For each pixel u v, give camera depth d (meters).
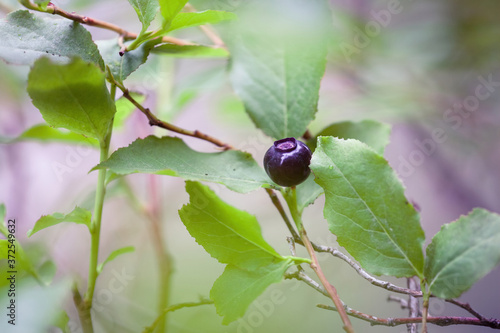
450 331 0.31
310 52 0.25
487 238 0.21
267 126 0.25
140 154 0.23
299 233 0.23
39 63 0.21
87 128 0.23
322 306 0.23
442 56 0.33
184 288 0.28
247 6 0.25
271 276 0.22
